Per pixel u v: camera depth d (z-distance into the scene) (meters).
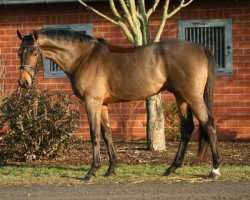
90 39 10.59
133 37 13.78
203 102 10.05
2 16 17.22
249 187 9.34
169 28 16.69
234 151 13.84
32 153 12.71
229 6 16.50
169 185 9.61
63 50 10.53
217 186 9.45
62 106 12.95
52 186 9.73
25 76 10.33
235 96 16.47
